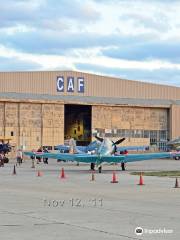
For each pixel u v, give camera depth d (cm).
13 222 1565
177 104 10419
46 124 9200
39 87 9238
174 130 10381
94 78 9781
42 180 3488
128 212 1800
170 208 1922
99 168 4522
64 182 3288
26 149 8950
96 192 2570
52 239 1294
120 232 1392
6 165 6200
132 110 10056
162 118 10369
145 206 1983
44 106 9200
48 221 1584
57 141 9288
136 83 10156
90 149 6259
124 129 9969
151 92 10300
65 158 4800
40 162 7131
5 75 8962
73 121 10206
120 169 5044
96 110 9731
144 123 10162
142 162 7531
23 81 9106
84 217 1669
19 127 8962
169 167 5584
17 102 8962
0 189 2756
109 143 4719
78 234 1362
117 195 2420
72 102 9438
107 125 9819
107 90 9888
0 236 1330
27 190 2691
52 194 2464
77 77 9612
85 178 3675
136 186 2939
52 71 9375
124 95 10031
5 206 1972
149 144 10175
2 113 8844
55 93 9381
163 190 2684
